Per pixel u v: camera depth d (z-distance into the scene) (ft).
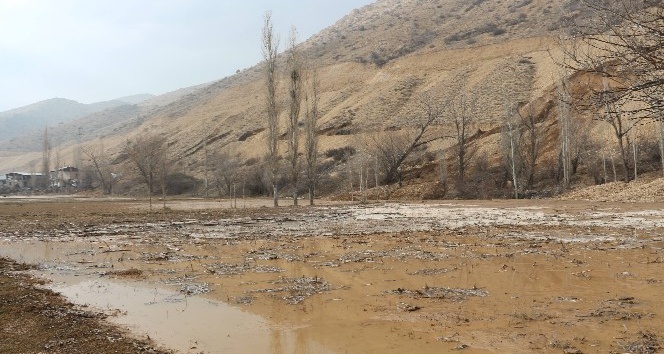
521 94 212.43
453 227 71.05
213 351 23.27
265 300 32.65
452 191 162.20
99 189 316.40
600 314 26.50
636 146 136.56
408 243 55.83
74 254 54.24
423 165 188.34
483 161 170.30
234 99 385.50
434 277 37.58
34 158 580.30
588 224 69.15
